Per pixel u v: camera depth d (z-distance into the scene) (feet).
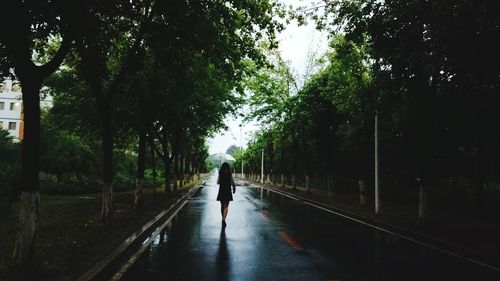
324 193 106.52
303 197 90.53
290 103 93.71
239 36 45.98
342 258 27.14
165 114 69.05
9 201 46.47
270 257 26.91
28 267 21.83
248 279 21.18
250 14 41.50
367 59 51.62
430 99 43.09
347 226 44.75
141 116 59.93
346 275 22.41
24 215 22.26
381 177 92.22
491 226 45.29
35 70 23.02
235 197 93.04
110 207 41.81
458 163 65.82
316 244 32.50
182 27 38.50
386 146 71.00
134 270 23.02
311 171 132.98
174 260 25.72
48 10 21.52
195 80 56.90
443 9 28.30
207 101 72.69
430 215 56.80
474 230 41.75
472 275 23.16
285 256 27.32
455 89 33.22
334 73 67.00
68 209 55.01
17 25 20.76
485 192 85.92
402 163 72.02
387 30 36.60
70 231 35.91
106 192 41.86
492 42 27.81
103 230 36.81
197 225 43.27
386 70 42.93
